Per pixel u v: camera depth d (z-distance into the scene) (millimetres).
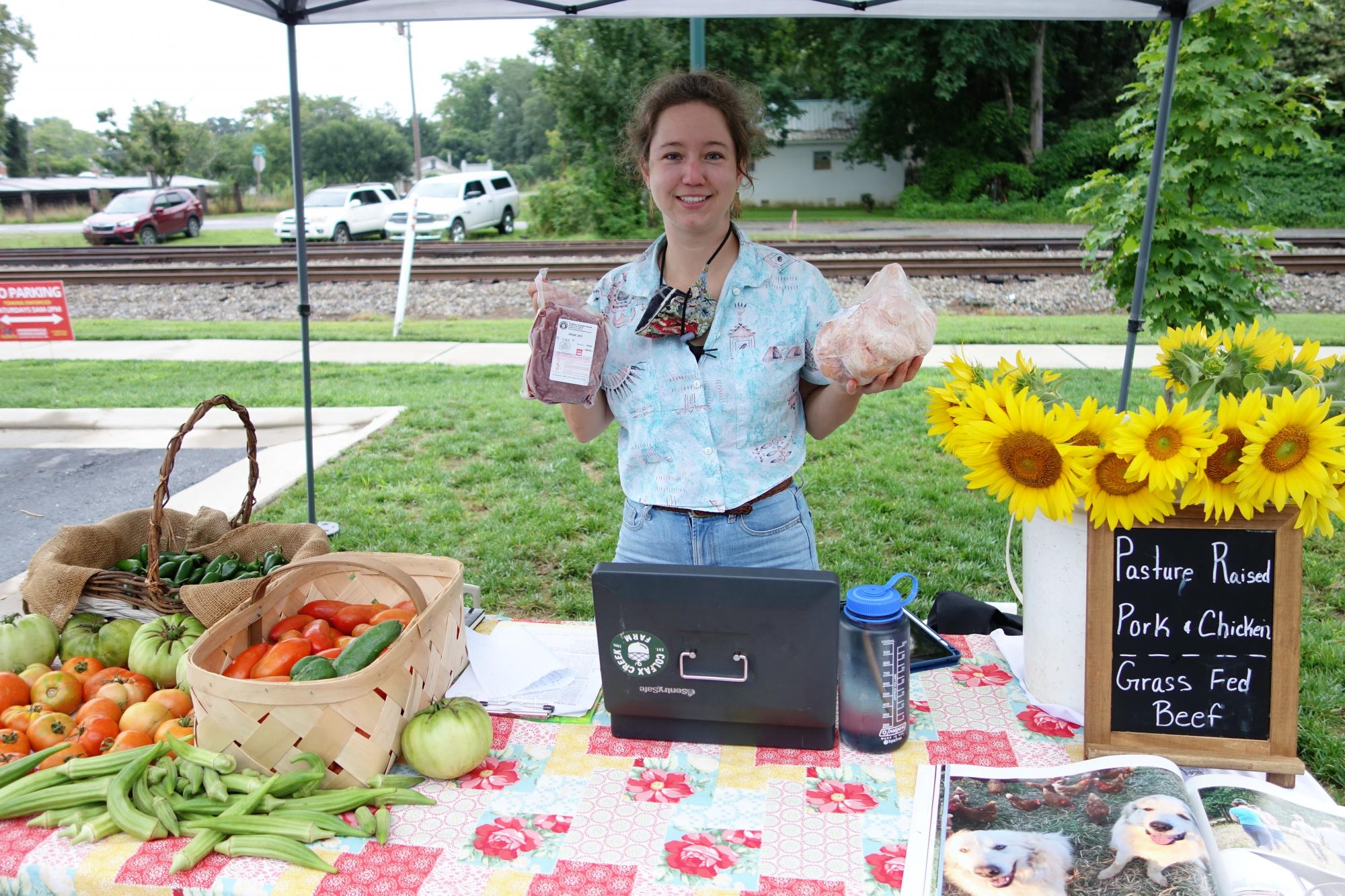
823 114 32031
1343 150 22609
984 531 4805
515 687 1798
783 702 1582
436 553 4664
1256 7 5027
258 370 8445
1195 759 1560
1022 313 10453
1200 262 5355
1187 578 1551
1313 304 10203
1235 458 1461
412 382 7945
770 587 1519
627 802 1505
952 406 1717
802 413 2064
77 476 5918
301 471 5809
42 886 1375
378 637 1581
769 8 2990
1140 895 1205
